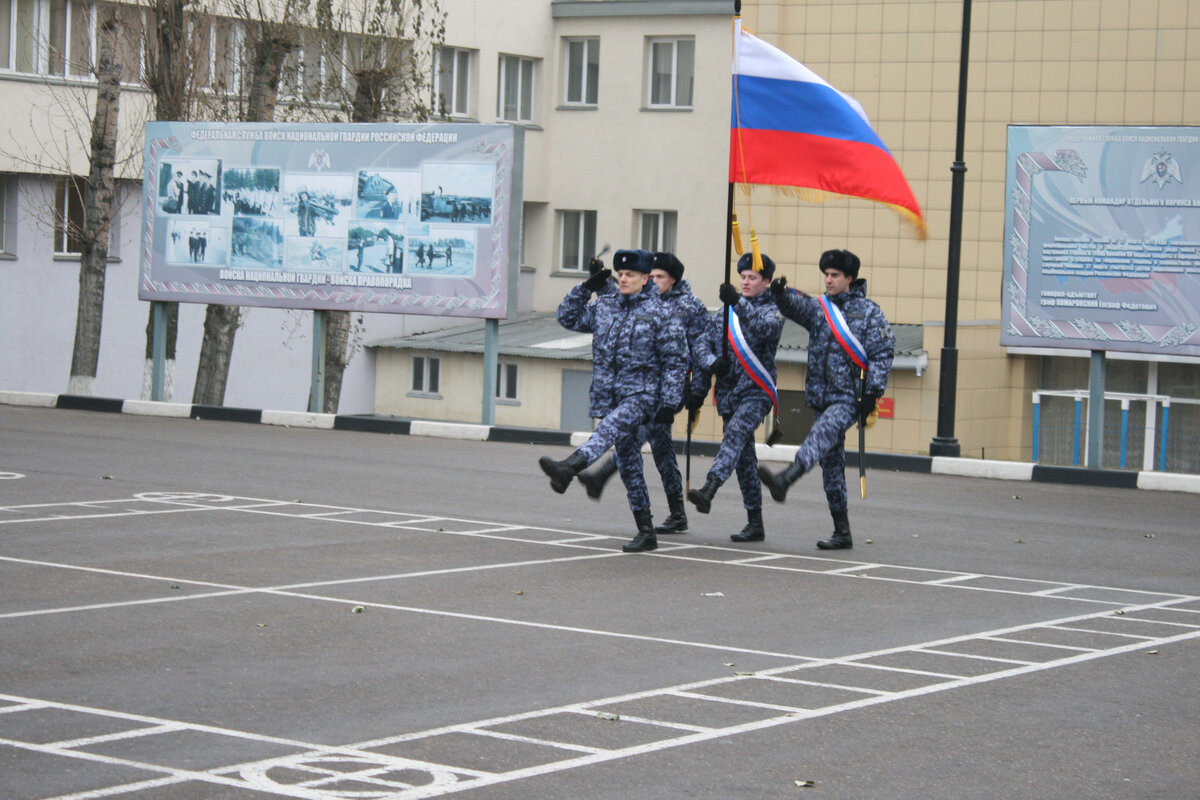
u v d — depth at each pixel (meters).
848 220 36.25
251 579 11.20
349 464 18.92
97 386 35.41
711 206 40.16
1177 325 19.53
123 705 7.70
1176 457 33.06
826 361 13.12
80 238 29.89
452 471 18.48
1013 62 34.72
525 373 38.69
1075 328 20.03
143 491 15.80
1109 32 34.03
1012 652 9.48
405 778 6.61
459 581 11.38
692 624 10.08
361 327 38.81
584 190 41.75
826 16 36.16
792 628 10.05
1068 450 33.81
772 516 15.44
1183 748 7.43
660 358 12.70
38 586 10.71
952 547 13.81
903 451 33.09
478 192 23.14
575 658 9.00
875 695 8.30
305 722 7.46
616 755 7.03
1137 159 19.58
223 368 30.78
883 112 35.69
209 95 30.75
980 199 35.12
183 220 25.09
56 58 33.69
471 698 8.01
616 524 14.59
